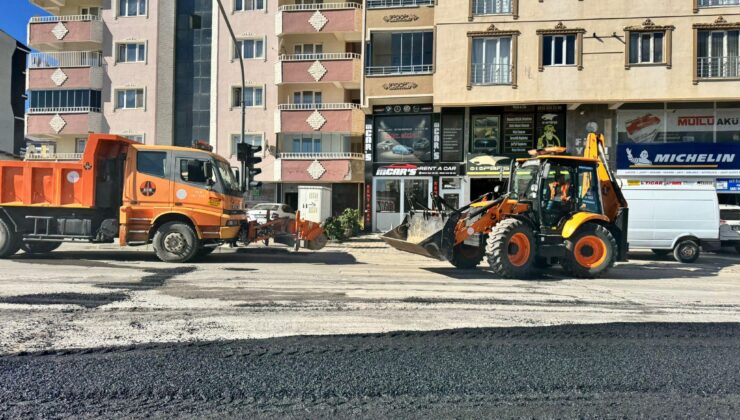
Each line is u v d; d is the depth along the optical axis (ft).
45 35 96.58
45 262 35.91
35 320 17.97
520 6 71.41
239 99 93.20
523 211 34.27
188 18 96.73
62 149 98.99
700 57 68.95
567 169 34.78
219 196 37.65
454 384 12.89
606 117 73.67
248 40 92.53
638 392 12.60
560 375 13.66
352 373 13.44
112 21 96.48
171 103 95.76
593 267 33.58
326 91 91.40
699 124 72.23
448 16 73.20
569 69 70.44
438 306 22.09
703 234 49.11
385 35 78.54
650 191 50.29
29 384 12.20
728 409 11.69
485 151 76.48
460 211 33.09
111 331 16.76
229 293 24.18
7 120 120.78
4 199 36.99
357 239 68.23
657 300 24.80
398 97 76.23
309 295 24.16
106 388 12.06
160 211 37.19
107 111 95.96
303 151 89.71
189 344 15.49
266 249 51.80
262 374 13.20
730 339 17.43
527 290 27.32
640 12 69.21
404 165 79.30
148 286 25.70
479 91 72.43
